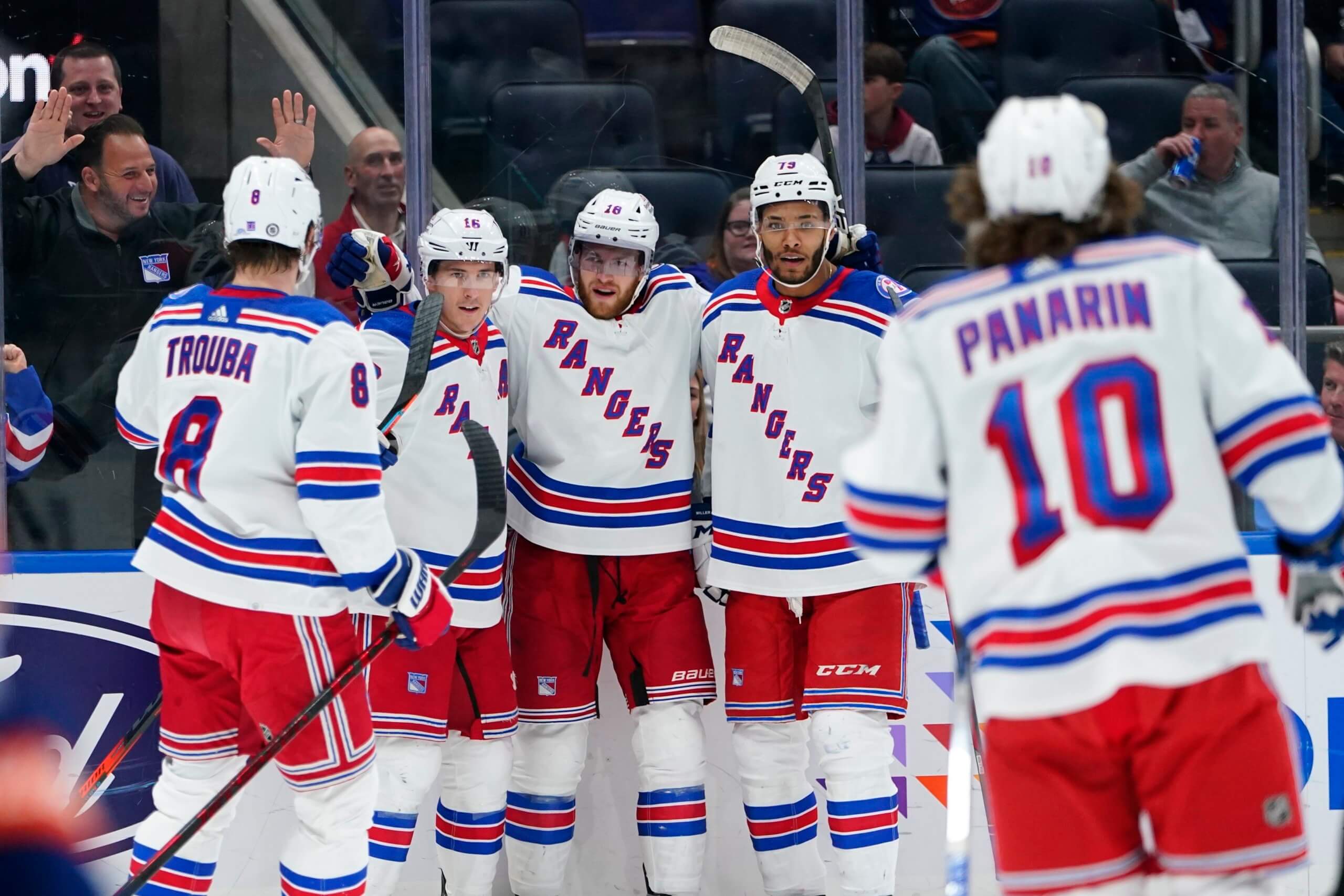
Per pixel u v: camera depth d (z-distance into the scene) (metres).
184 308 9.75
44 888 5.72
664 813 11.67
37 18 11.92
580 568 11.77
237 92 12.28
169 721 10.12
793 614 11.53
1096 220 7.32
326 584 9.65
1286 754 6.93
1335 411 13.06
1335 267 13.09
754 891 12.55
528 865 11.89
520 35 12.66
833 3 12.91
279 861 12.01
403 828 11.14
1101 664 6.79
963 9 12.85
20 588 11.75
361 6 12.40
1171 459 6.94
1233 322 7.00
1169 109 12.97
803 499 11.30
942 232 13.08
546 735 11.78
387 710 11.07
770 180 11.09
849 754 10.97
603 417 11.65
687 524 11.85
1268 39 12.88
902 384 7.23
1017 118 7.29
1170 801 6.97
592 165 12.89
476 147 12.79
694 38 12.84
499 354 11.53
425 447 11.23
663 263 12.79
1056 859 7.10
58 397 12.16
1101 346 6.98
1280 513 7.11
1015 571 6.97
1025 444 6.98
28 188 12.02
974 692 11.95
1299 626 12.44
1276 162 12.98
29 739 7.11
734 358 11.57
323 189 12.55
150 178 12.20
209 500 9.45
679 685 11.70
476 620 11.21
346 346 9.44
